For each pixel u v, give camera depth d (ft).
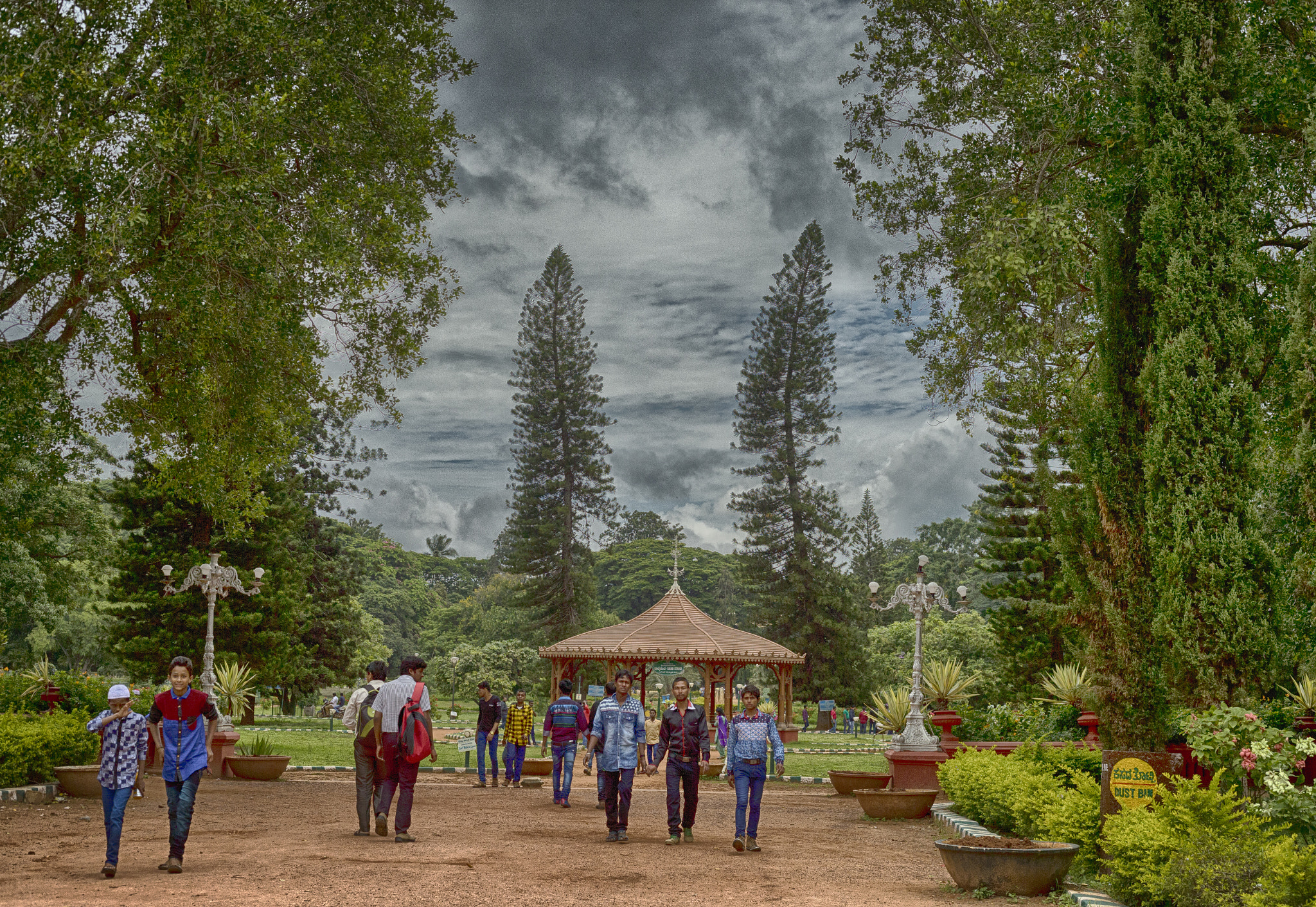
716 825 41.73
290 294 53.06
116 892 22.85
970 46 59.72
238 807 43.91
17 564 108.37
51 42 42.78
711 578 379.14
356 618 156.97
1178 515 30.63
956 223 61.62
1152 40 35.29
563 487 210.18
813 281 202.18
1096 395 35.70
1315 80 44.14
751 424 202.39
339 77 54.39
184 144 44.06
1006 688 101.91
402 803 32.83
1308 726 29.81
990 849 25.21
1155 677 30.55
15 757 43.01
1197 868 21.30
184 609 110.01
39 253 43.57
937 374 65.05
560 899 23.15
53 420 51.62
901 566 314.14
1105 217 35.55
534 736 112.27
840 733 157.58
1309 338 31.35
